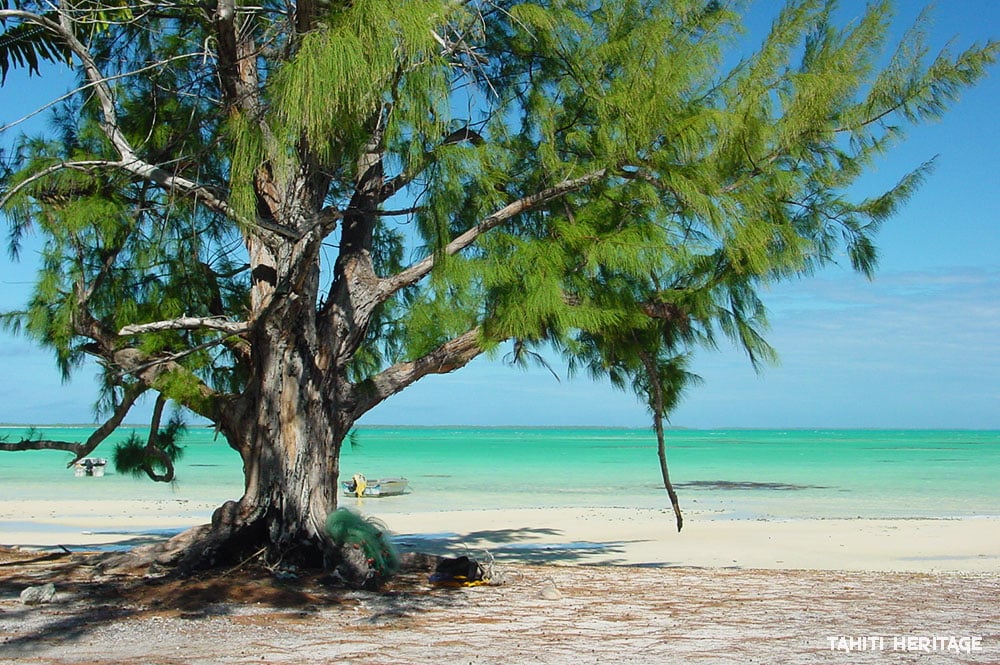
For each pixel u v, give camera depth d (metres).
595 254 7.98
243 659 5.64
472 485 33.66
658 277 8.38
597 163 8.34
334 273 9.36
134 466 9.57
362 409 9.34
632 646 6.20
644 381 9.98
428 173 7.60
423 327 8.85
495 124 8.62
